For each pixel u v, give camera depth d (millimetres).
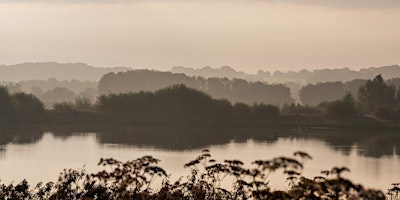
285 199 11516
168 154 95875
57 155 91750
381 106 188250
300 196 11117
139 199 15148
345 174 72750
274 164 9812
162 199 16078
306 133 151625
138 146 110312
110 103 176875
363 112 198500
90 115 169875
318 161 88438
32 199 18719
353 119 180625
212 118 177125
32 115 161500
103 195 15656
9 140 116938
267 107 182875
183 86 181375
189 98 178375
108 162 14141
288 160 9820
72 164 79188
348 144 124312
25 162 81062
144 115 174250
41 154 92812
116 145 111562
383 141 132250
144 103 177125
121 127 156500
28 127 148250
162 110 177125
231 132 148875
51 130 142625
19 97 166000
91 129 148250
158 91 181625
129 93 183750
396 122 179125
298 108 199250
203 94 181375
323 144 123062
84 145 110125
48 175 65500
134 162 13945
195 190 16469
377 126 172000
